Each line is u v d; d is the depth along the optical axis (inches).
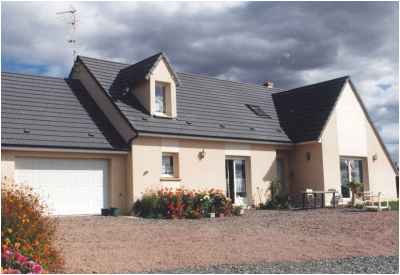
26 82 812.0
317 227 621.9
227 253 460.8
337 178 957.8
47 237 396.8
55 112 779.4
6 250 344.5
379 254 477.7
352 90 1020.5
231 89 1033.5
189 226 618.5
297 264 425.1
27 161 695.1
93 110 829.2
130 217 707.4
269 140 926.4
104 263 402.3
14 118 722.2
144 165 775.7
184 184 818.8
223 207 754.2
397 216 721.0
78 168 740.0
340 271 400.2
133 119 782.5
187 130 828.0
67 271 373.7
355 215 739.4
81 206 736.3
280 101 1095.0
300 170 971.9
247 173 913.5
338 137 973.8
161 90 855.1
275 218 713.0
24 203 399.2
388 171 1081.4
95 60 892.6
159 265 405.7
